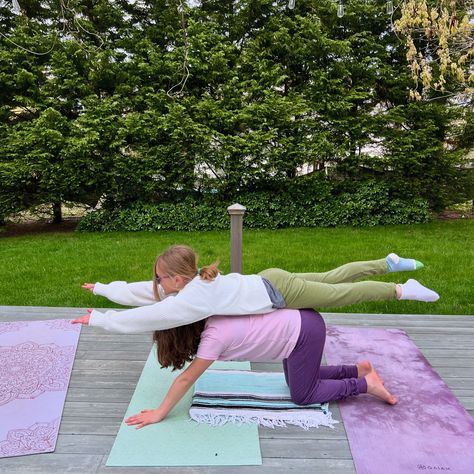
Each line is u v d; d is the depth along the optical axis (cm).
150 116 738
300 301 193
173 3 756
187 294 176
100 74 745
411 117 774
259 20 802
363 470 168
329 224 769
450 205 848
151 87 753
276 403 208
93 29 743
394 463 172
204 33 753
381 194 765
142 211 766
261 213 760
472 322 321
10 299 413
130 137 742
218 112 723
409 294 199
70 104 765
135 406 209
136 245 631
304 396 201
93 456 176
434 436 188
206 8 823
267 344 188
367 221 768
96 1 782
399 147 747
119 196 771
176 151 733
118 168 739
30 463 172
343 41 735
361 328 304
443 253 561
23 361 254
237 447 180
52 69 744
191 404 208
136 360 257
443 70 371
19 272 499
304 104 724
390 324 316
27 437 187
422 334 298
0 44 752
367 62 760
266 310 188
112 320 178
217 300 180
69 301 409
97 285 227
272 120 729
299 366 195
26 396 218
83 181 743
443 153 774
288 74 778
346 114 764
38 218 872
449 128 792
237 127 765
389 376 239
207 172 784
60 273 496
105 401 216
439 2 382
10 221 819
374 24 773
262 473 167
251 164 751
